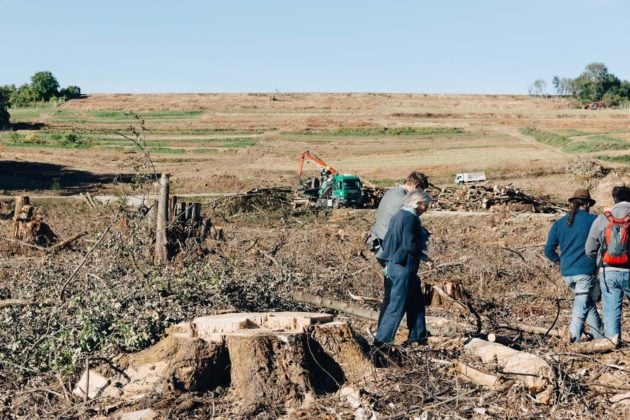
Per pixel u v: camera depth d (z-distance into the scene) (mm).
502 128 87500
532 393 6859
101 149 72250
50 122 96562
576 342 8438
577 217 8617
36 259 15180
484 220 31031
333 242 18281
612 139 73250
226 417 6676
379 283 13023
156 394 7074
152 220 14445
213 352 7223
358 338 8000
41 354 8109
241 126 92375
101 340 8023
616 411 6543
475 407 6598
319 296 11109
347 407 6781
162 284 9352
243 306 9867
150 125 93750
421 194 8188
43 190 46719
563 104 128750
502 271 14625
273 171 60031
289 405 6941
